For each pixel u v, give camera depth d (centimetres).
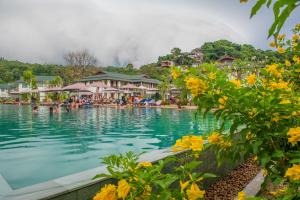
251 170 533
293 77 275
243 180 475
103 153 830
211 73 183
